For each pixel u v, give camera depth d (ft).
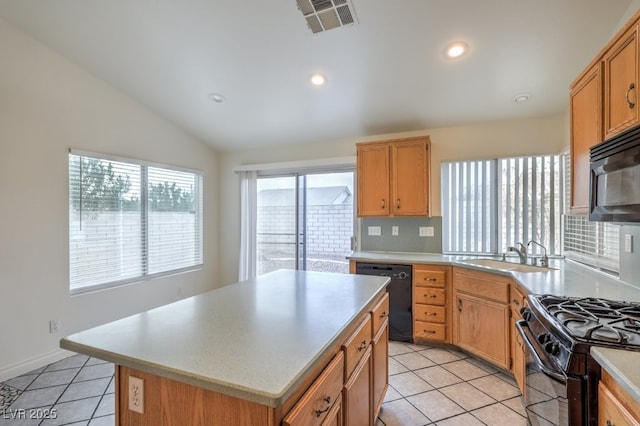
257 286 6.22
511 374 7.78
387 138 12.14
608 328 3.65
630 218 4.03
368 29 7.35
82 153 9.52
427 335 9.68
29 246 8.38
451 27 7.07
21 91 8.23
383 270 10.20
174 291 12.85
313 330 3.82
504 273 7.58
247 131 12.96
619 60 4.62
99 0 7.23
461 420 6.26
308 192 13.84
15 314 8.08
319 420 3.27
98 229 10.16
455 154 11.11
